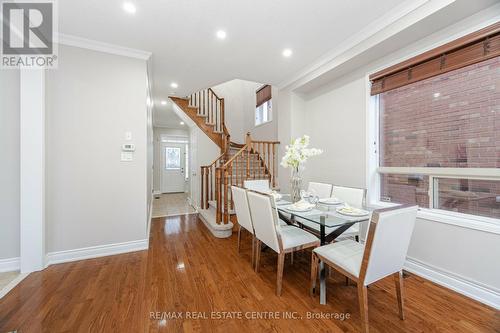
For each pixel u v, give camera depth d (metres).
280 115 4.17
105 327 1.49
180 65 3.24
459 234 1.91
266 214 1.92
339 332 1.46
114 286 1.98
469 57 1.88
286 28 2.35
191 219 4.40
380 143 2.81
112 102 2.67
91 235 2.58
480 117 1.90
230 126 6.38
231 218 4.10
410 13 2.00
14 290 1.91
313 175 3.73
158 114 6.28
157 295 1.85
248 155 4.06
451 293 1.89
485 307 1.70
